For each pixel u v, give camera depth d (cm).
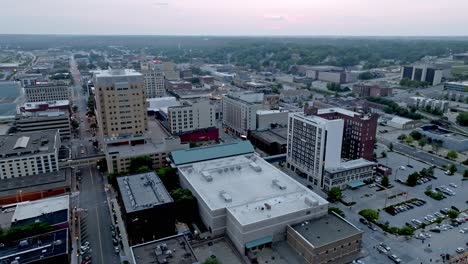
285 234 14262
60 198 16475
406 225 15512
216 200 15038
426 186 19712
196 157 19788
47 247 12769
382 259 13325
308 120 19788
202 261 13050
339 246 13100
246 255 13475
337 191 17788
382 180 19725
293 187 16300
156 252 11488
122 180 16812
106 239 14700
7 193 17500
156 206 14088
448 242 14362
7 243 13062
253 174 17725
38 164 19788
